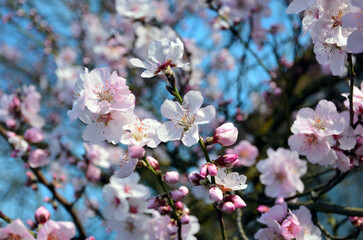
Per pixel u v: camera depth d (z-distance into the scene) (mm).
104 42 5211
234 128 1832
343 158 2416
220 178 1806
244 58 4938
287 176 3119
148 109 5391
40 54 7316
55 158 4504
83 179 3842
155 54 1920
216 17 4957
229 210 1740
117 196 2072
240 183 1797
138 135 1846
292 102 5793
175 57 1911
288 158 3209
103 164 4070
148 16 4781
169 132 1831
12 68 7680
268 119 6008
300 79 6148
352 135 2322
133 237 2090
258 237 2186
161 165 5172
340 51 2043
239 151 4676
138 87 5461
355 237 2787
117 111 1830
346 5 1843
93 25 5473
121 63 5297
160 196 1906
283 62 5344
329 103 2379
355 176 6477
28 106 4137
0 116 4023
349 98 2184
